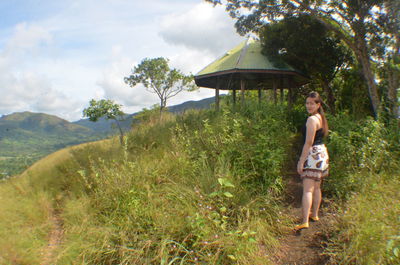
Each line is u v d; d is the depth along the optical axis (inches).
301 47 446.9
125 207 159.6
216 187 164.6
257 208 156.9
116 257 129.5
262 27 476.1
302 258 124.8
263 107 337.4
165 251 124.4
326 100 570.9
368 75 356.5
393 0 331.9
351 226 126.0
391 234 106.3
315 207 151.1
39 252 133.9
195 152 218.5
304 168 146.2
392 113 255.4
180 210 148.3
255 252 128.3
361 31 361.7
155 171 190.4
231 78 502.3
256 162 192.2
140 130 305.9
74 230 149.2
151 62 840.3
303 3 392.2
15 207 159.2
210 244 125.5
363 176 167.2
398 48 326.0
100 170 194.5
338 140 206.2
